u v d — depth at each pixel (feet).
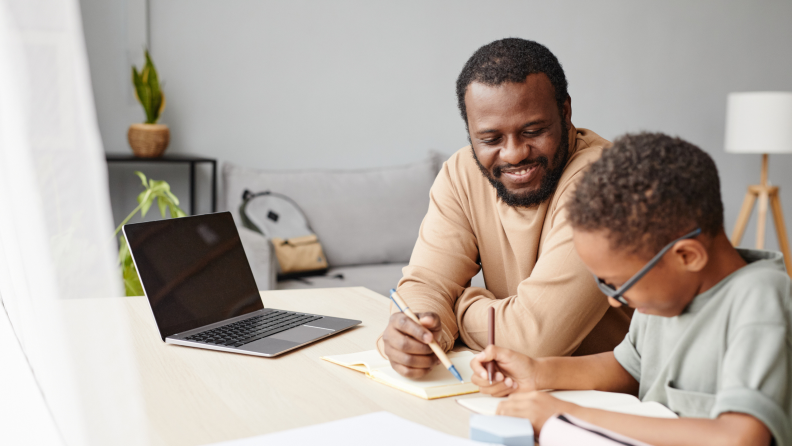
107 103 9.09
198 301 3.47
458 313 3.30
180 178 9.68
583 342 3.50
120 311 1.27
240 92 9.89
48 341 1.28
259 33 9.89
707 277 2.17
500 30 11.41
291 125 10.28
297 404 2.36
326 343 3.18
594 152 3.35
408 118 11.03
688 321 2.27
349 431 1.95
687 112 12.98
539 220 3.43
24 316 1.49
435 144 11.28
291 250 8.67
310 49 10.25
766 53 13.47
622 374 2.63
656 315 2.26
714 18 12.91
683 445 1.87
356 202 9.64
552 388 2.49
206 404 2.35
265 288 7.62
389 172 10.20
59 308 1.24
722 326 2.15
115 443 1.28
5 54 1.18
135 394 1.30
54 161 1.22
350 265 9.51
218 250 3.76
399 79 10.88
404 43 10.84
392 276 8.88
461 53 11.22
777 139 11.23
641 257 2.04
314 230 9.29
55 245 1.23
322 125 10.48
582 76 12.07
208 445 1.86
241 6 9.73
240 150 10.01
